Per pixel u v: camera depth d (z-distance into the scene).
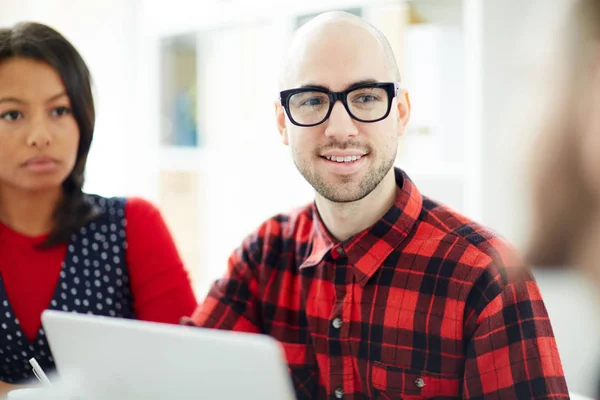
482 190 1.80
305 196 2.55
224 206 2.80
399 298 1.05
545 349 0.95
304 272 1.16
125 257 1.51
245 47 2.66
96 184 3.04
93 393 0.87
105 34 3.00
